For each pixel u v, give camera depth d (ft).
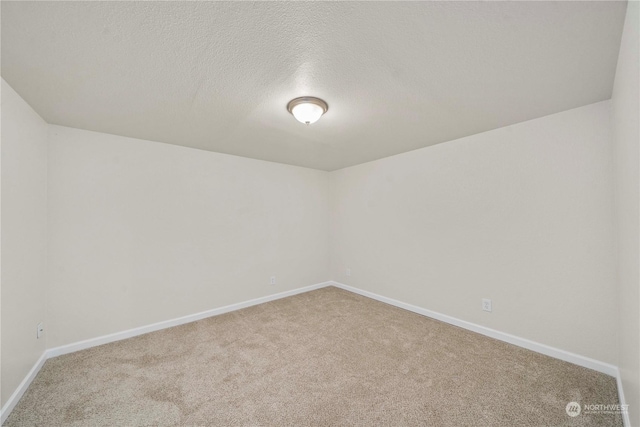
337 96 6.22
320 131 8.61
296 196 13.78
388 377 6.56
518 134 7.98
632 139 4.00
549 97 6.35
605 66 5.05
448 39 4.32
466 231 9.27
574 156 7.01
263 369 6.95
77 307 8.04
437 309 10.18
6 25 3.85
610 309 6.52
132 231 9.07
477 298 9.01
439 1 3.55
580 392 5.89
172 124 7.88
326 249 15.05
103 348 8.10
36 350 6.87
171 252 9.89
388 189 12.01
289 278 13.43
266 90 5.90
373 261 12.75
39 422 5.16
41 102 6.34
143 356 7.63
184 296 10.16
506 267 8.29
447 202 9.81
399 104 6.66
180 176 10.14
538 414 5.28
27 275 6.41
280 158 12.26
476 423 5.08
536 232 7.68
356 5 3.60
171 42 4.30
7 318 5.49
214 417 5.30
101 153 8.54
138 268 9.18
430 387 6.16
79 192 8.13
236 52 4.58
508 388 6.07
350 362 7.26
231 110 6.93
